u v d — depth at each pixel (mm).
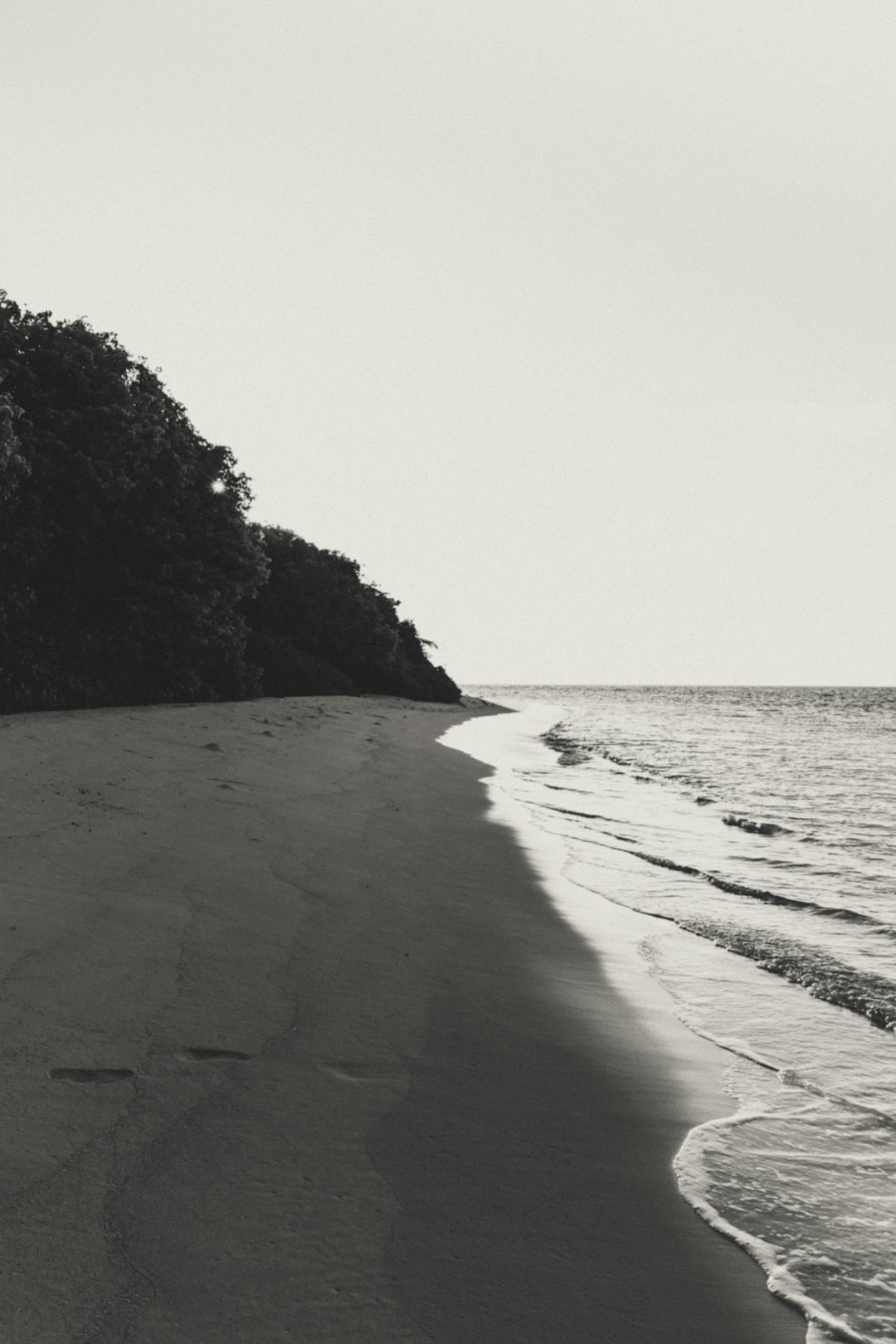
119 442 21734
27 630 20688
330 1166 3174
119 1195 2811
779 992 6020
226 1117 3420
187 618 24562
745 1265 2900
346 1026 4539
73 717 16016
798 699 149500
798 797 18578
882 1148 3863
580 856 10773
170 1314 2324
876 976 6320
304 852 8414
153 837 7785
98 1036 3941
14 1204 2689
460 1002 5199
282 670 41219
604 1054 4684
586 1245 2908
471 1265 2719
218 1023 4305
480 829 11773
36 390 21406
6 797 8062
